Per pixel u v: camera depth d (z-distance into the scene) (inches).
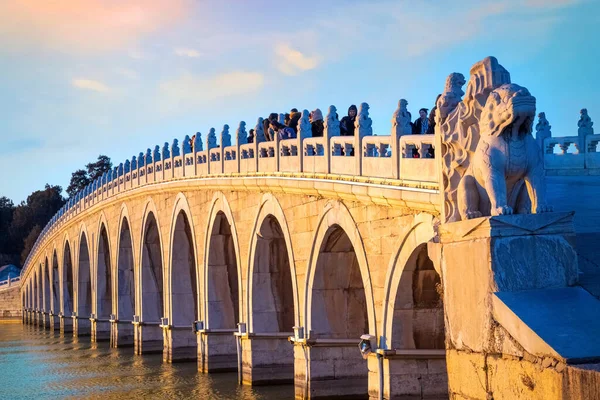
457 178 514.3
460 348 472.4
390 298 802.2
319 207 984.9
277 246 1219.9
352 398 1007.6
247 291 1235.2
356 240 880.3
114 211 2111.2
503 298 419.2
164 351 1635.1
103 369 1590.8
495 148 464.1
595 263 463.8
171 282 1620.3
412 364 795.4
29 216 6560.0
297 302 1061.1
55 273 3240.7
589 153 969.5
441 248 504.1
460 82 557.0
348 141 881.5
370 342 822.5
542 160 475.2
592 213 590.6
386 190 764.0
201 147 1502.2
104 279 2320.4
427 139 698.2
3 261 6373.0
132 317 2059.5
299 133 1022.4
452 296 484.4
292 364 1213.1
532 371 392.5
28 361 1863.9
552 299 416.8
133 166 1942.7
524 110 450.0
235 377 1331.2
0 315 4436.5
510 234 431.2
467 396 463.5
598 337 379.6
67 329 2886.3
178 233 1626.5
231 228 1315.2
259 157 1174.3
